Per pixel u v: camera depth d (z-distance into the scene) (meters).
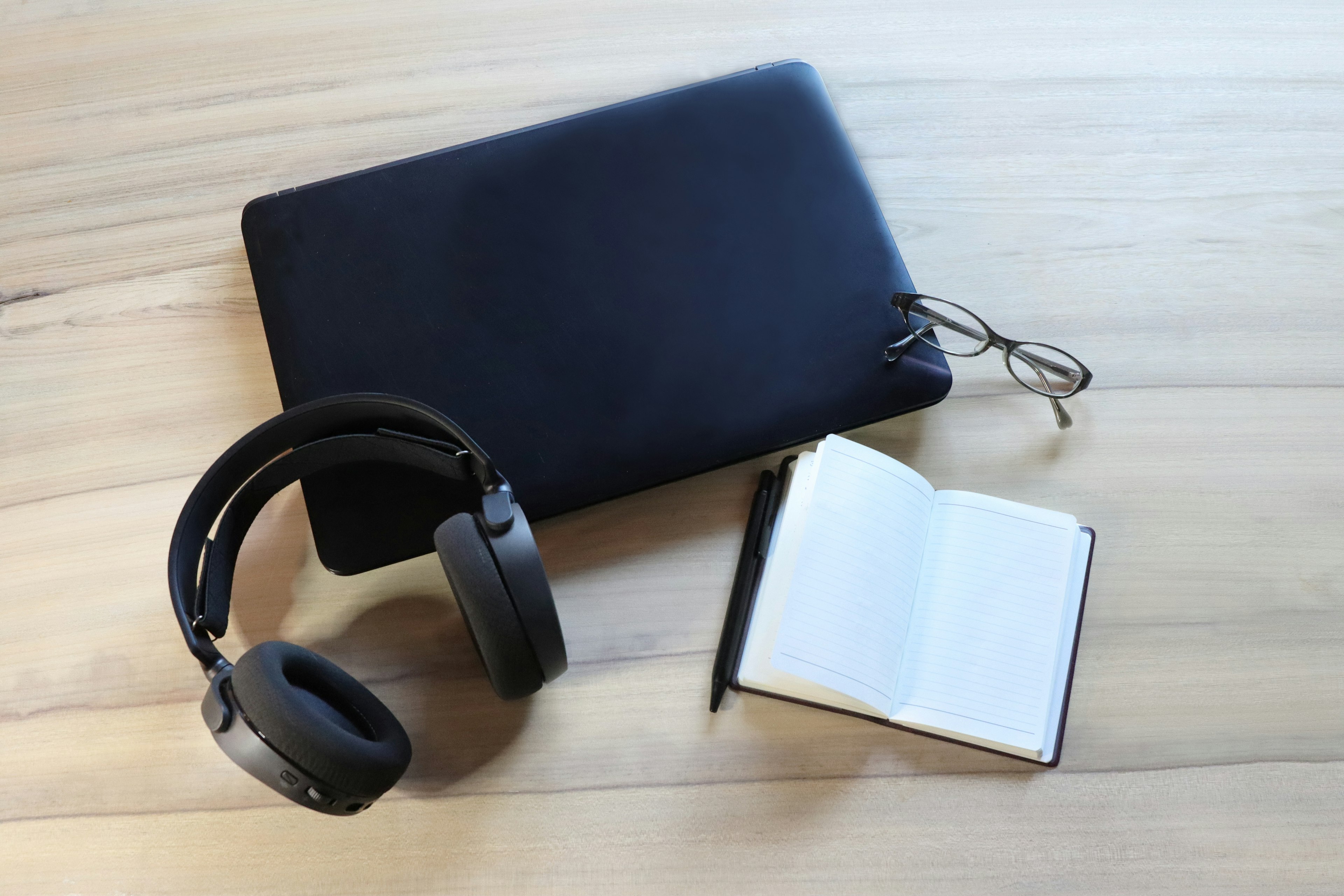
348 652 0.80
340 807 0.62
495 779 0.77
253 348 0.90
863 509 0.78
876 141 0.96
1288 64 0.99
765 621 0.78
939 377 0.83
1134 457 0.87
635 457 0.80
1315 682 0.81
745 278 0.83
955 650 0.78
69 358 0.89
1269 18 1.00
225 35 0.99
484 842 0.76
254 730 0.58
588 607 0.82
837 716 0.79
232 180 0.95
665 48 1.00
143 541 0.84
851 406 0.82
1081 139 0.97
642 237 0.84
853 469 0.79
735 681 0.80
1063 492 0.86
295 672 0.63
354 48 0.99
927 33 1.00
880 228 0.86
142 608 0.82
